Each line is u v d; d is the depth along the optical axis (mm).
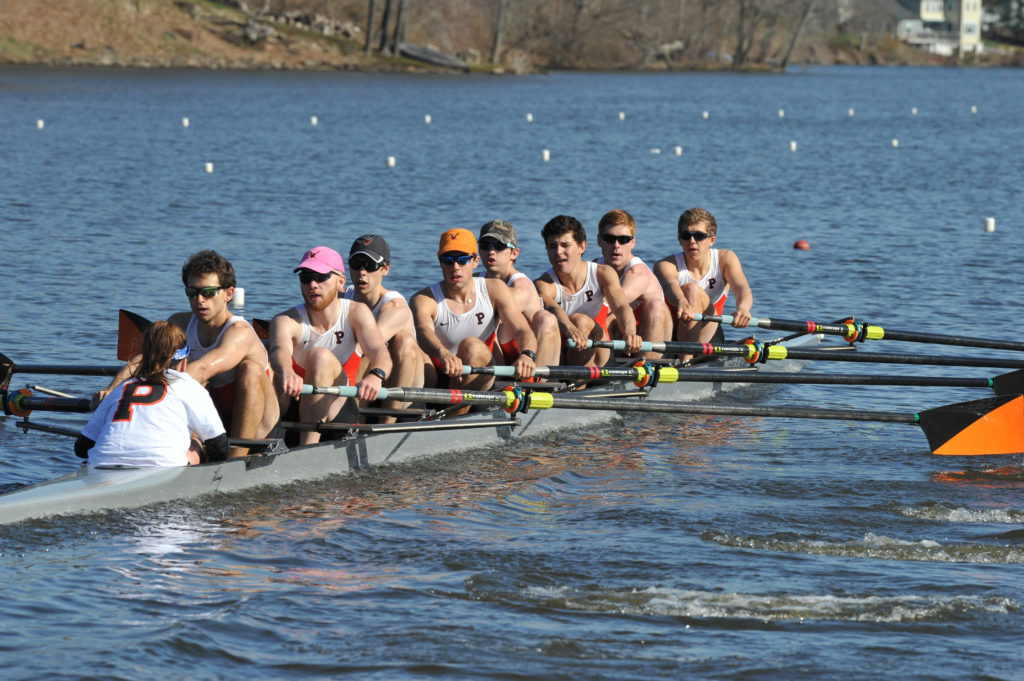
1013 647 22734
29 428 35406
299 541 28281
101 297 59500
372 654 22000
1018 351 51906
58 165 126938
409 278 67625
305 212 95812
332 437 35781
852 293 65938
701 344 44125
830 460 37500
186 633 22562
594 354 44000
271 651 22062
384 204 102375
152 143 159375
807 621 23859
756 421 43125
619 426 41969
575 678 21234
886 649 22578
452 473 35219
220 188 111062
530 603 24594
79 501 28438
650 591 25250
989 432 37969
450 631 23062
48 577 25109
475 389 39156
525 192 114688
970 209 104750
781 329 47219
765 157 163125
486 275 40031
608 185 123250
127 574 25484
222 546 27641
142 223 86750
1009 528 30578
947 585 25875
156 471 29844
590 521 30578
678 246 84625
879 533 30016
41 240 76750
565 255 42844
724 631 23328
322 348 34250
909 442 40094
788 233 89125
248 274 67812
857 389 48938
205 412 30438
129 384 30594
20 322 53094
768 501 32688
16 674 20797
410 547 28125
